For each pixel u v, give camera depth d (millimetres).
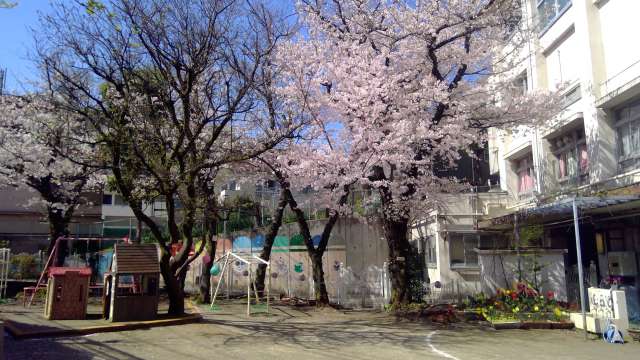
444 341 10352
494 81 17734
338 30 15070
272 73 13859
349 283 17109
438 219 18781
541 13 19516
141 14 11766
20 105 16656
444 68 15930
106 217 31938
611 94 14461
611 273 14969
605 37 15703
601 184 14914
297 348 9297
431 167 15516
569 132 18047
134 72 12602
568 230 17000
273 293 19547
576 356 8875
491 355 8883
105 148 14039
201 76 13812
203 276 17828
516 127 17375
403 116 13609
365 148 13430
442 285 17469
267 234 18281
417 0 14555
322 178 13648
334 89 14852
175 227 13023
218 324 12258
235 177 18016
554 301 13344
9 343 9258
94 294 18375
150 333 10664
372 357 8555
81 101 13203
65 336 10117
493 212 19750
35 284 18094
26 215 31000
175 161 13375
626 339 10633
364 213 17750
